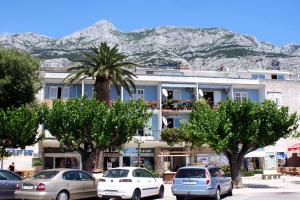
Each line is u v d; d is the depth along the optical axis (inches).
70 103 1047.6
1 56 1161.4
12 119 1024.2
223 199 823.7
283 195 919.0
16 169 1590.8
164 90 1862.7
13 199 758.5
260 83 1979.6
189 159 1806.1
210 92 1984.5
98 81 1519.4
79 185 741.3
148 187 797.2
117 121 1027.9
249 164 1935.3
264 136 1103.0
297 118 1160.8
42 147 1711.4
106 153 1737.2
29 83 1214.9
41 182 677.9
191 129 1158.3
